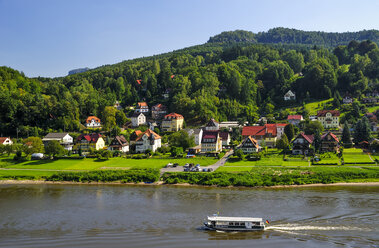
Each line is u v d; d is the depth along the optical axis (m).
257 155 149.38
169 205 96.94
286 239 70.56
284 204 93.81
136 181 128.50
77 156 162.38
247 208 91.06
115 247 69.50
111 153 164.00
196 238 73.06
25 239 74.19
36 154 164.88
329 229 74.31
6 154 176.88
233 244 69.25
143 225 81.25
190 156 160.25
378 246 65.56
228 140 190.75
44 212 93.31
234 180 121.00
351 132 198.50
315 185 116.25
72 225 82.50
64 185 127.38
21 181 133.50
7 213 92.88
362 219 79.69
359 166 131.38
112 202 101.94
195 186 121.06
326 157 147.50
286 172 125.75
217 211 89.69
